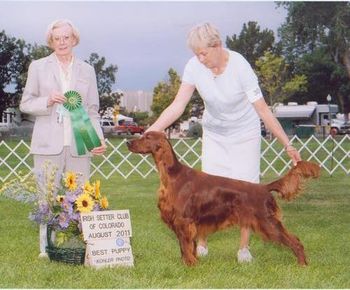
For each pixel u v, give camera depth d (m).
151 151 4.73
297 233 6.47
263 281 4.47
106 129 34.91
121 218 4.99
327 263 5.04
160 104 35.81
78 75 5.21
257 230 4.74
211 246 5.81
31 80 5.16
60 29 5.05
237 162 5.20
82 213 4.86
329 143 20.36
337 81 43.09
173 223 4.74
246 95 5.05
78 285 4.34
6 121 35.22
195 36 4.80
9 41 32.91
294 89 38.97
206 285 4.35
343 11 18.20
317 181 11.96
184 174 4.73
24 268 4.79
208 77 5.05
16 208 8.24
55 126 5.16
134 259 5.09
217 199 4.70
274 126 4.96
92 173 13.38
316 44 23.34
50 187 5.00
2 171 14.30
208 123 5.26
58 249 4.92
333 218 7.54
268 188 4.80
